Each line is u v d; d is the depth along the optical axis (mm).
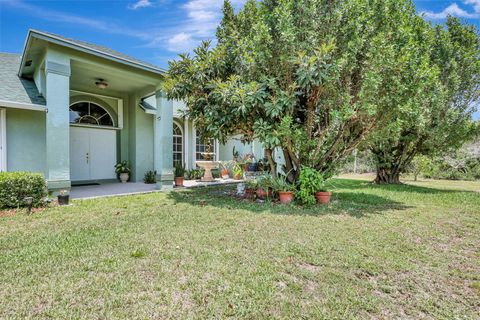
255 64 5676
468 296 2299
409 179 15227
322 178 6297
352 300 2197
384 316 2014
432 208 5922
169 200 6551
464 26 9789
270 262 2875
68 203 5895
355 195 7727
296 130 5812
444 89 9070
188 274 2578
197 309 2047
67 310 2006
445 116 9344
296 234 3842
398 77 5598
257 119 6230
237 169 11984
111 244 3332
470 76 9445
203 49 6383
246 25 6574
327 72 5242
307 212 5273
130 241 3449
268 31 5656
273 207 5703
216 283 2418
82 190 8250
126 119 11016
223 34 6906
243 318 1956
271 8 6277
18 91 7422
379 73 5508
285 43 5410
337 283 2469
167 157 8445
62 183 6418
